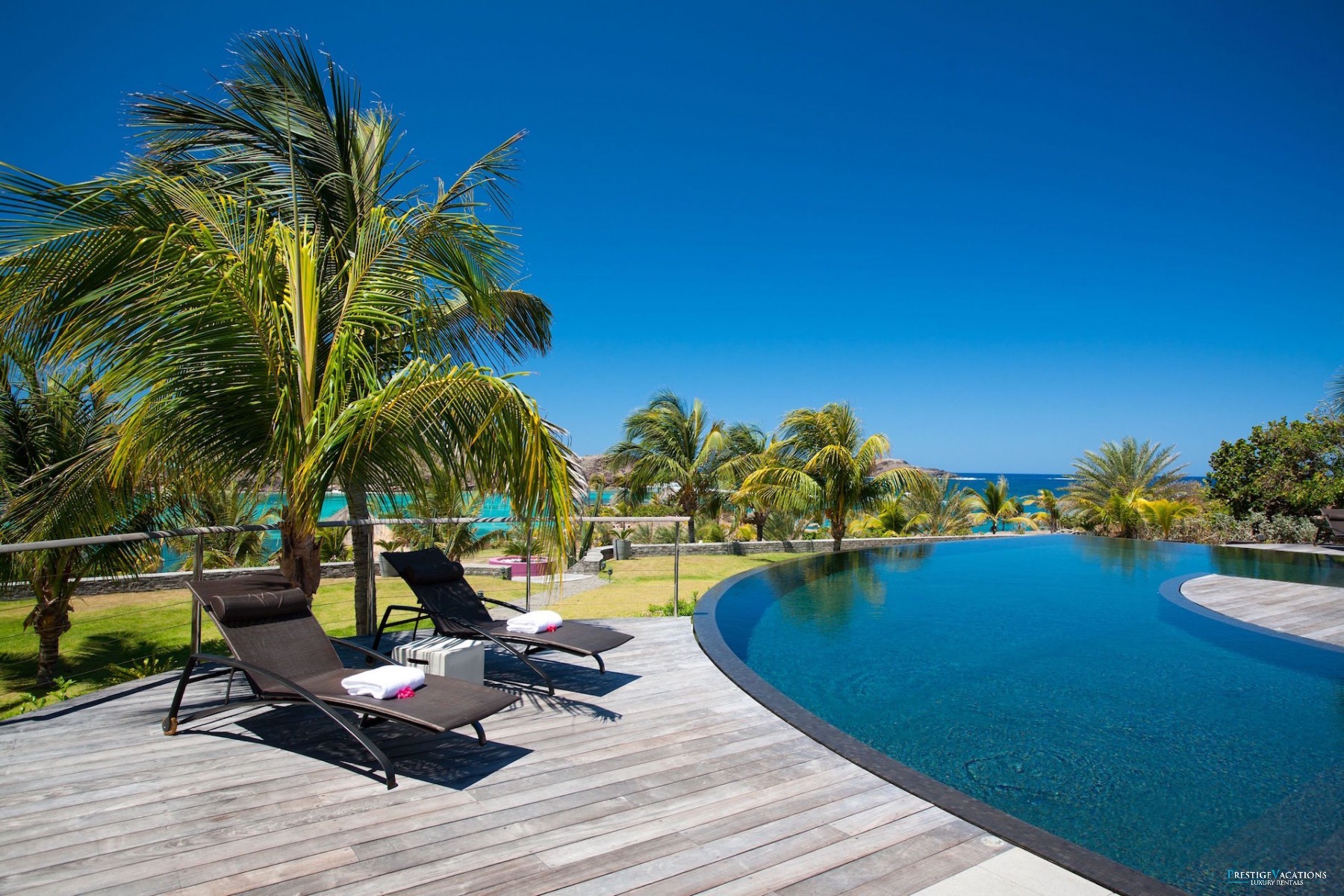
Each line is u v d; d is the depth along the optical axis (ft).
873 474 53.88
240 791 8.93
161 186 14.14
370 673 10.10
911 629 25.54
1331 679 18.84
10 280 12.03
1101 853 9.78
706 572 43.57
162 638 26.27
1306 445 59.47
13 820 8.00
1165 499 73.67
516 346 24.41
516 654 13.78
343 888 6.73
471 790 9.11
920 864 7.43
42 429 19.94
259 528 15.02
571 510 13.57
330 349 16.12
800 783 9.54
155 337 12.94
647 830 8.09
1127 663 20.79
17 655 24.30
